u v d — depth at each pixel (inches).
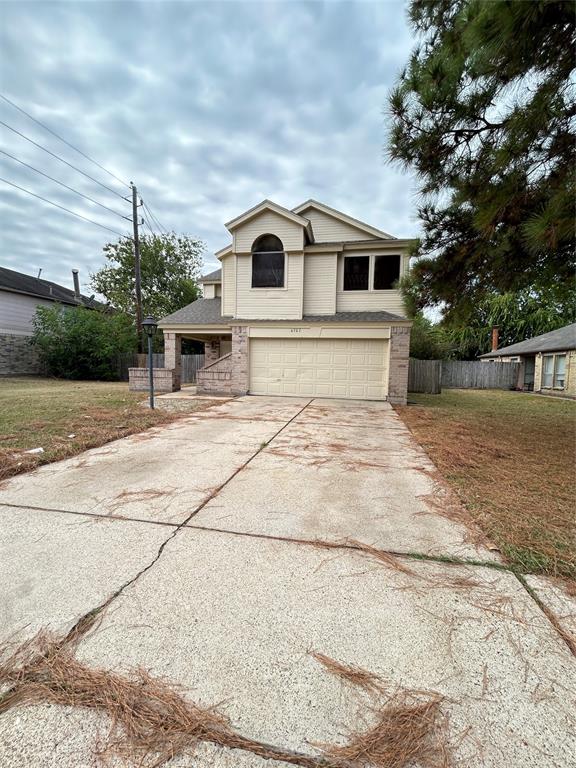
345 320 420.2
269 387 450.0
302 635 65.4
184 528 105.1
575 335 564.4
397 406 378.3
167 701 52.7
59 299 837.2
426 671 58.3
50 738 47.6
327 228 493.7
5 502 122.4
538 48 114.0
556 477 152.3
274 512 116.9
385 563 88.7
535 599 76.1
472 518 113.2
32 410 290.0
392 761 45.2
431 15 150.6
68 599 73.9
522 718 50.7
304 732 48.7
